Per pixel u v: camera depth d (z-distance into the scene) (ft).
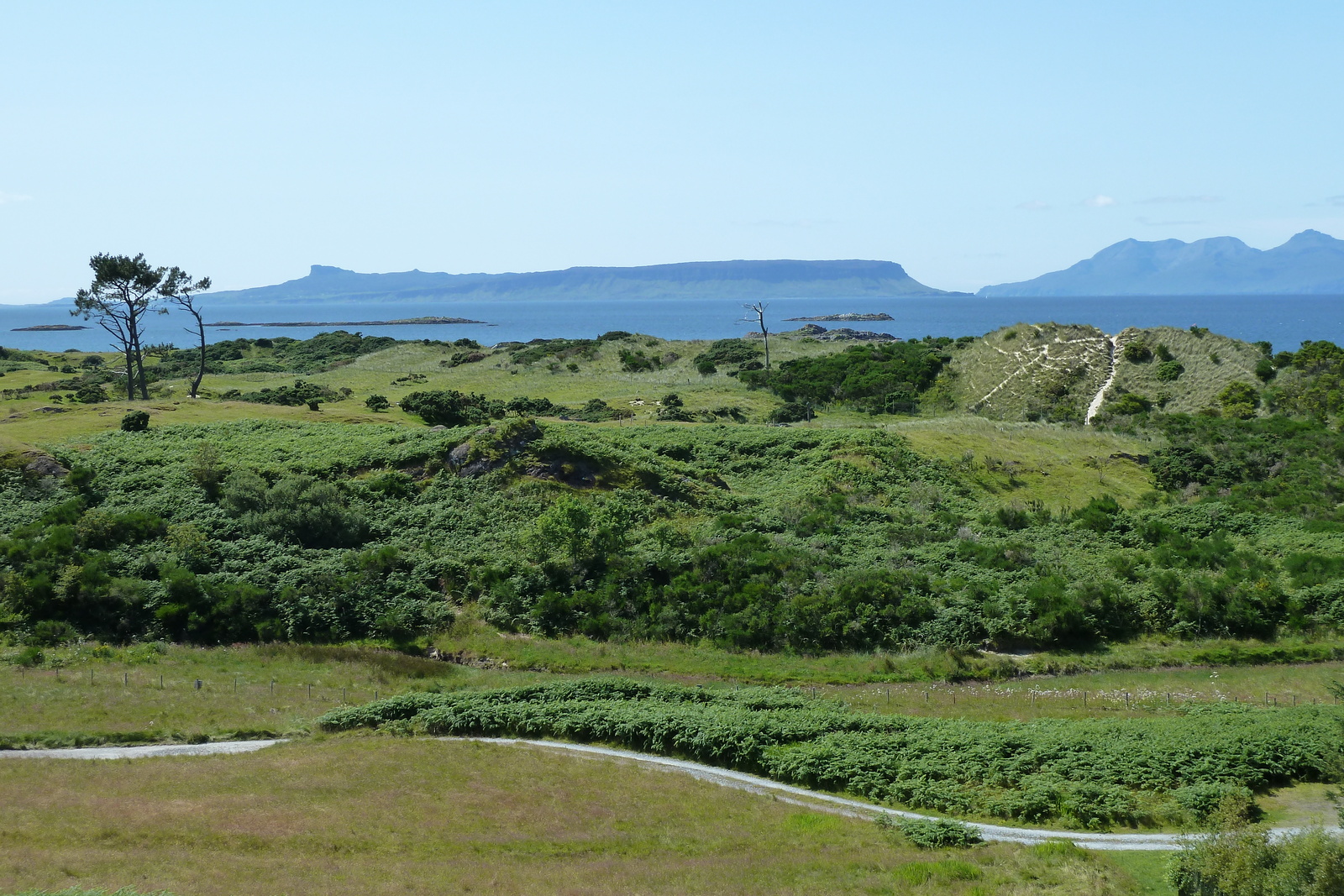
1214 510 190.39
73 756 99.50
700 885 69.87
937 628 138.51
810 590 146.51
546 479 185.16
